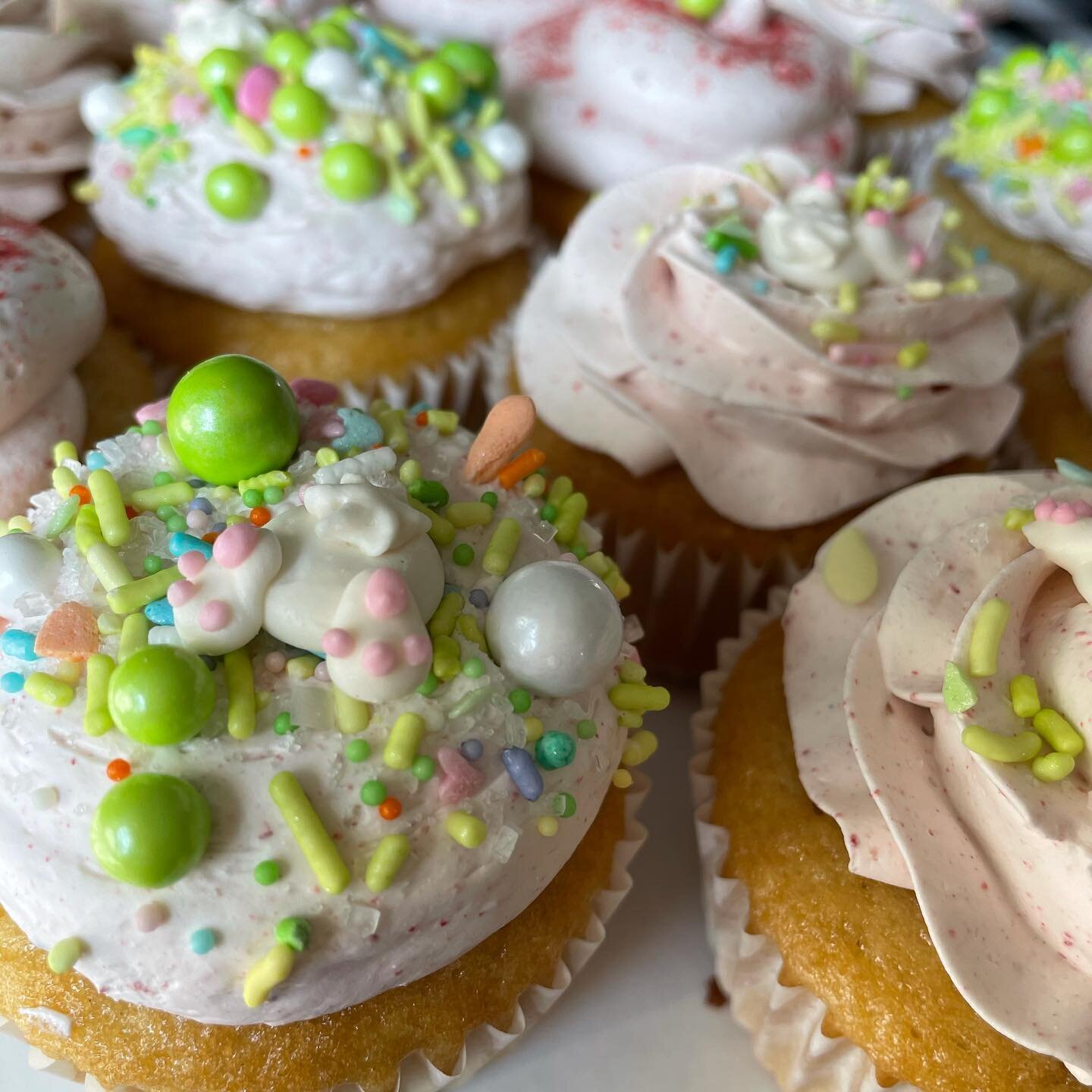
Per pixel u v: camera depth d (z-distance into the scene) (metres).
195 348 0.22
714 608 0.21
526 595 0.14
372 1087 0.15
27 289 0.18
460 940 0.14
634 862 0.19
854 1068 0.16
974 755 0.14
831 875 0.16
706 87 0.24
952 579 0.16
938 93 0.29
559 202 0.26
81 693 0.14
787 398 0.19
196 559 0.14
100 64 0.24
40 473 0.18
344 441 0.16
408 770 0.14
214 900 0.13
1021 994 0.14
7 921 0.15
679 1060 0.17
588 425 0.20
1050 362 0.23
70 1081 0.16
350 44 0.21
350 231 0.21
